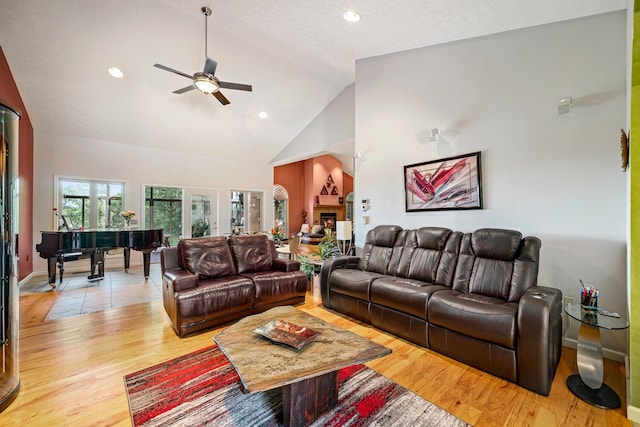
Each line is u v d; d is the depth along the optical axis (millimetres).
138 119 5660
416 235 3365
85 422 1658
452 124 3443
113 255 6293
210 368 2221
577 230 2592
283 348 1724
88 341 2678
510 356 2041
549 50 2748
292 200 12258
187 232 7223
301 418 1596
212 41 4152
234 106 5891
